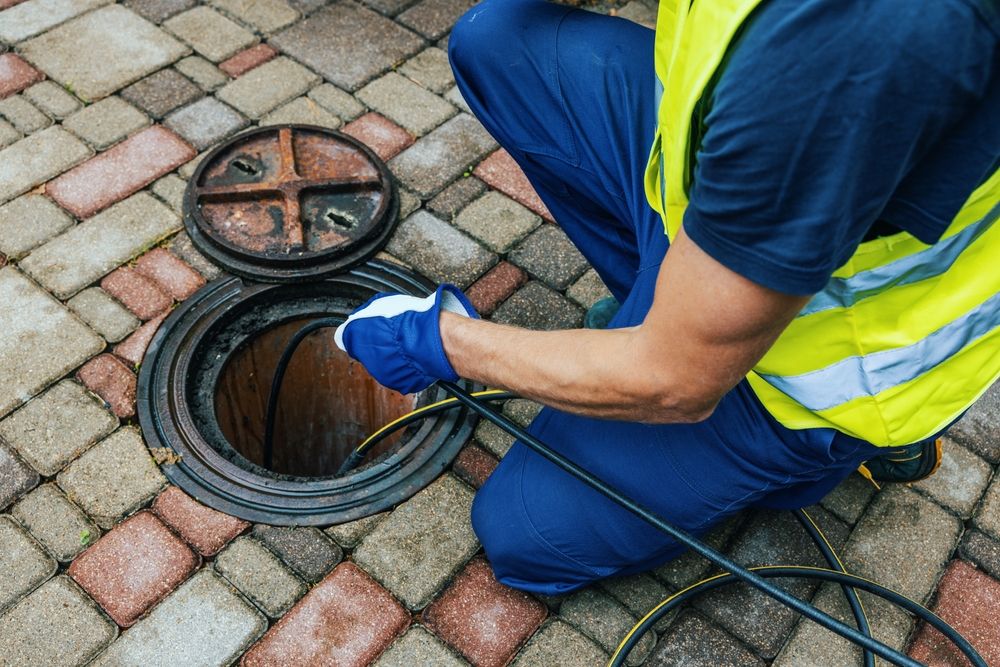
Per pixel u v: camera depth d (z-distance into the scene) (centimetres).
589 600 190
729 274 106
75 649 176
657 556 181
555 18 187
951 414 145
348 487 202
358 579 189
